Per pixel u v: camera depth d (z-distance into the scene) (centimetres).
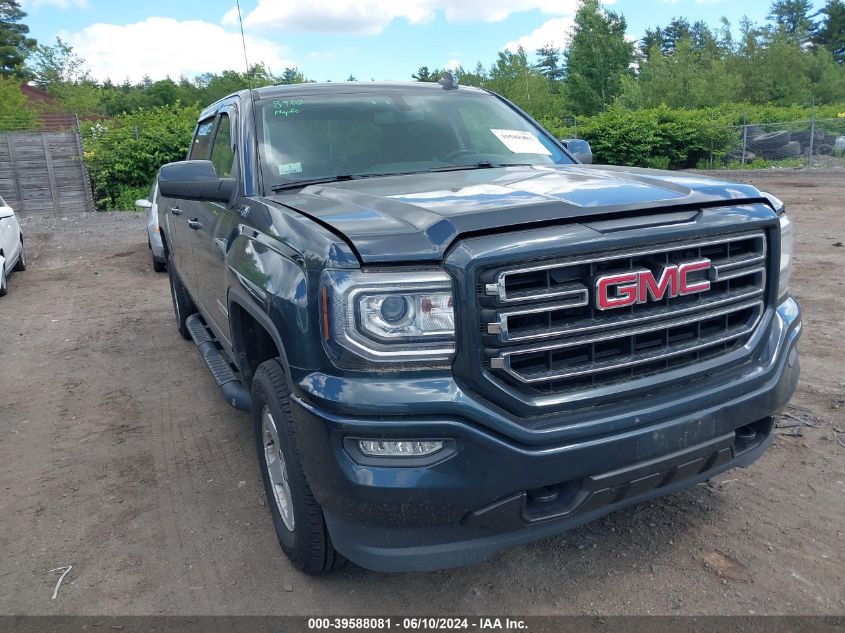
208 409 527
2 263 988
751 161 2762
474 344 237
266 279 285
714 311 277
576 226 249
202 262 462
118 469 433
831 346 566
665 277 259
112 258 1291
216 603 299
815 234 1109
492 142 424
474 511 242
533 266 240
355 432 238
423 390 236
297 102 414
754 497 354
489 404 240
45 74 5734
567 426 244
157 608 298
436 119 427
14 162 2197
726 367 282
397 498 237
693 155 2880
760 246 288
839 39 9650
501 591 296
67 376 621
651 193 277
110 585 316
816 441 407
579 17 5209
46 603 305
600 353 258
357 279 237
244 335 362
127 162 2327
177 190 359
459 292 236
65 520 375
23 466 443
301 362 253
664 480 268
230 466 429
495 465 238
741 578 294
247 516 369
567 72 5462
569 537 330
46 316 859
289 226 283
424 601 293
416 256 238
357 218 267
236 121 414
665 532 329
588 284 249
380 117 416
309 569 303
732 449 279
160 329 770
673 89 4444
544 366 250
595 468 248
